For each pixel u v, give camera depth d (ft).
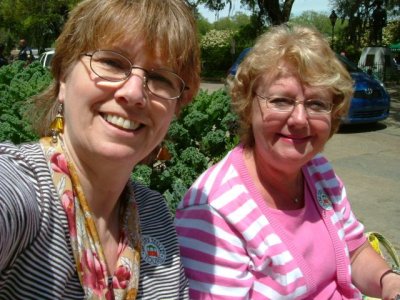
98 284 1.56
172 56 1.65
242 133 2.52
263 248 2.23
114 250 1.74
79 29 1.61
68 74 1.64
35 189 1.42
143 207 1.93
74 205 1.54
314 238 2.43
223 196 2.26
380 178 8.05
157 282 1.81
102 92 1.58
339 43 27.48
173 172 3.85
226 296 2.17
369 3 26.04
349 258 2.66
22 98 4.00
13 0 30.22
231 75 2.61
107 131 1.60
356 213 6.48
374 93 11.43
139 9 1.59
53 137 1.64
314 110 2.35
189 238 2.22
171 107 1.72
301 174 2.59
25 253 1.39
